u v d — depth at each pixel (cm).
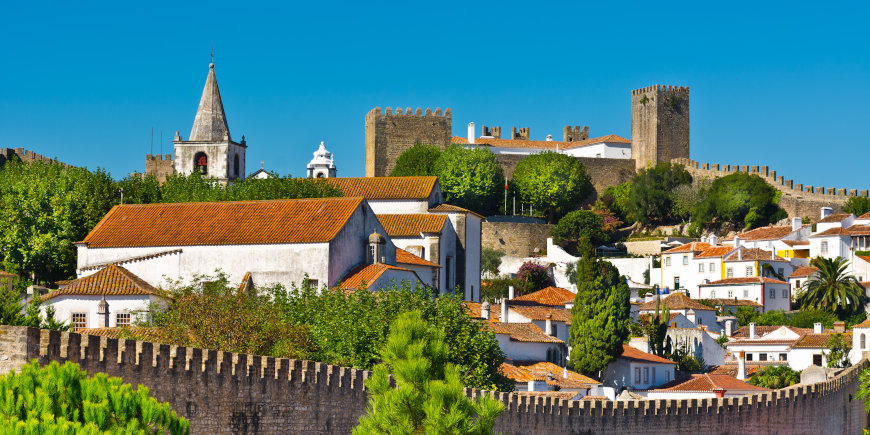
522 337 14462
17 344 6312
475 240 17225
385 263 13738
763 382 15925
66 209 16575
